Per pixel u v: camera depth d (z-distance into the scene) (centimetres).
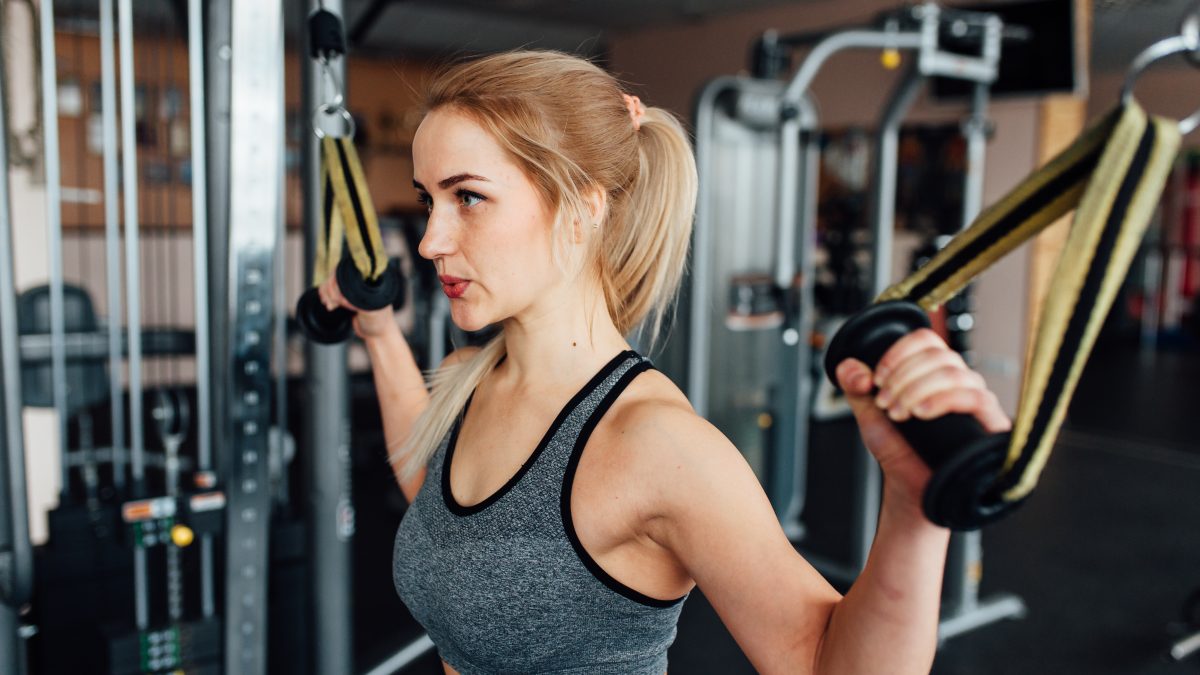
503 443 86
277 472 225
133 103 182
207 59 182
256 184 158
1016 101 609
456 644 88
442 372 100
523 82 80
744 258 364
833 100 707
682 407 78
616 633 81
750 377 368
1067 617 313
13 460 157
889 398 47
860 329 49
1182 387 750
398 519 395
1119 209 41
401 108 876
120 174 610
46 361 252
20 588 160
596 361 84
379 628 290
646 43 888
